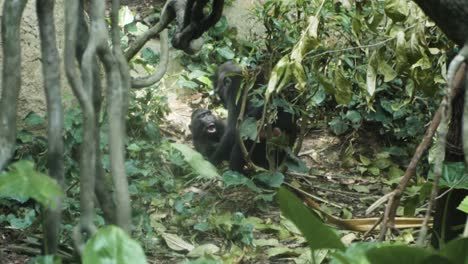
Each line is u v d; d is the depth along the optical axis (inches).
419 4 170.1
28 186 119.4
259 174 424.8
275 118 428.5
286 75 320.5
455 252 159.6
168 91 563.2
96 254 128.0
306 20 426.3
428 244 348.8
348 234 372.8
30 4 406.6
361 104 501.4
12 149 132.3
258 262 343.9
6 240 342.0
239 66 501.7
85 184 128.2
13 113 132.2
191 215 377.7
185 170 438.9
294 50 319.9
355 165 491.2
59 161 130.1
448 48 349.4
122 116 135.2
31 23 406.0
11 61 131.9
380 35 390.6
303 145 515.2
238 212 384.8
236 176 401.7
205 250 345.4
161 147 424.8
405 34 319.9
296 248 361.7
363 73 463.5
